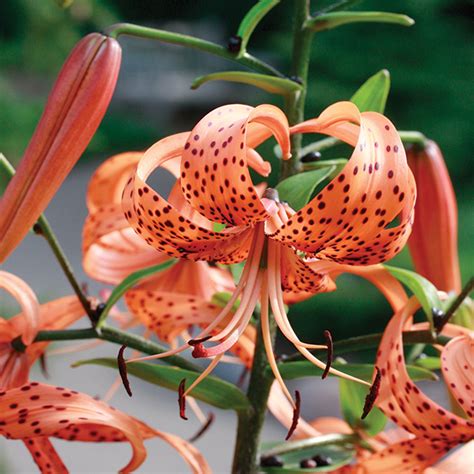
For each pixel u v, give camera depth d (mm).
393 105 3436
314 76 3432
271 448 839
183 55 7094
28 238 3711
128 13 6824
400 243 726
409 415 755
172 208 723
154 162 722
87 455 2221
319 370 778
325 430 885
